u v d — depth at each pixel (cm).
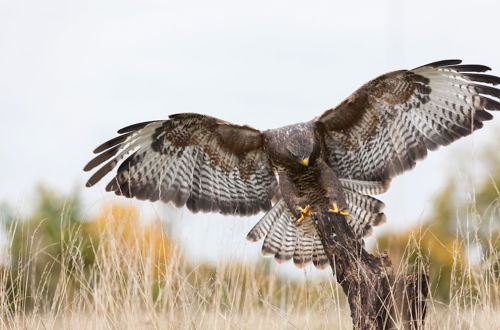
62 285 1093
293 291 1284
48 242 1274
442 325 968
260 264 1366
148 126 1284
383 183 1333
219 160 1355
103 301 1076
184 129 1311
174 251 1161
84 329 1068
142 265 1141
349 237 1054
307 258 1355
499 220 1051
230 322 1064
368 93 1270
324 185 1302
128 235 1209
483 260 988
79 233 1240
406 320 897
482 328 905
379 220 1334
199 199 1362
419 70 1233
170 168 1343
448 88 1266
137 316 1059
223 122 1286
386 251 995
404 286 906
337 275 1009
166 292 1105
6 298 1094
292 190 1316
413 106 1289
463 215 1091
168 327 1065
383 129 1312
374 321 898
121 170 1298
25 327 1067
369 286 921
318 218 1082
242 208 1386
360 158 1350
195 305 1109
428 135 1295
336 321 1069
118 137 1269
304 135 1298
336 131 1327
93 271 1192
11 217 1196
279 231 1378
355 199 1355
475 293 1040
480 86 1241
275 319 1148
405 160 1309
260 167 1371
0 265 1107
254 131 1307
